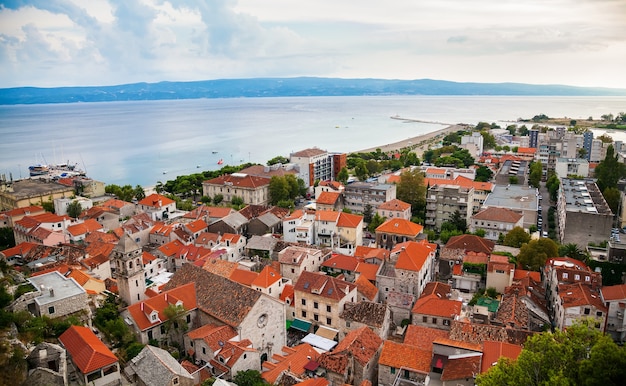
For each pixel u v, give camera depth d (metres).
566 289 104.19
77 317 82.12
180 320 90.56
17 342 65.94
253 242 151.25
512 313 95.25
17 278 91.44
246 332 87.31
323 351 94.12
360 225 165.75
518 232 144.38
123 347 83.44
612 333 97.06
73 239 152.25
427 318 101.00
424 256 122.81
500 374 53.97
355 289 109.19
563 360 52.66
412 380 78.50
